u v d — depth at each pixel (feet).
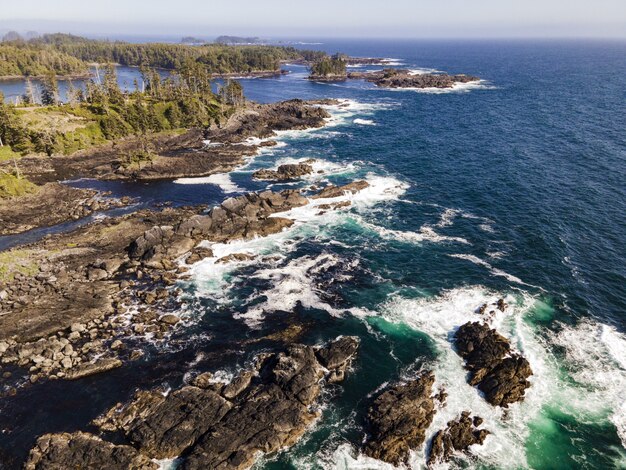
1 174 336.29
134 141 473.67
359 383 164.25
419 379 162.61
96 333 191.11
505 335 182.91
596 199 306.55
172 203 332.19
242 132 513.04
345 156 434.71
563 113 578.25
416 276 229.25
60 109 504.84
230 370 170.60
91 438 139.74
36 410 153.89
